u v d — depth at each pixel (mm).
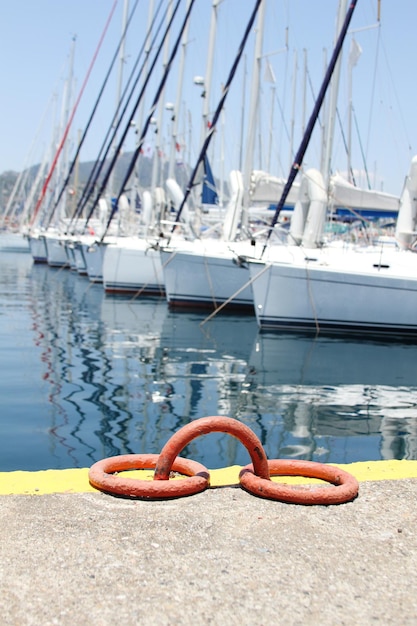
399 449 7090
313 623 2506
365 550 3098
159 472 3773
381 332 16109
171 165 26266
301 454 6828
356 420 8336
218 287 20734
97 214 42062
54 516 3348
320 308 16031
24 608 2529
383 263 15883
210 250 20328
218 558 2963
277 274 15883
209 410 8594
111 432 7348
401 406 9180
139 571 2828
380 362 12695
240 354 13117
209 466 6230
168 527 3258
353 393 9930
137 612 2533
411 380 11062
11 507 3447
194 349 13570
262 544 3113
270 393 9727
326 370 11727
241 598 2654
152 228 24203
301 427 7918
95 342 14125
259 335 15812
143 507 3502
